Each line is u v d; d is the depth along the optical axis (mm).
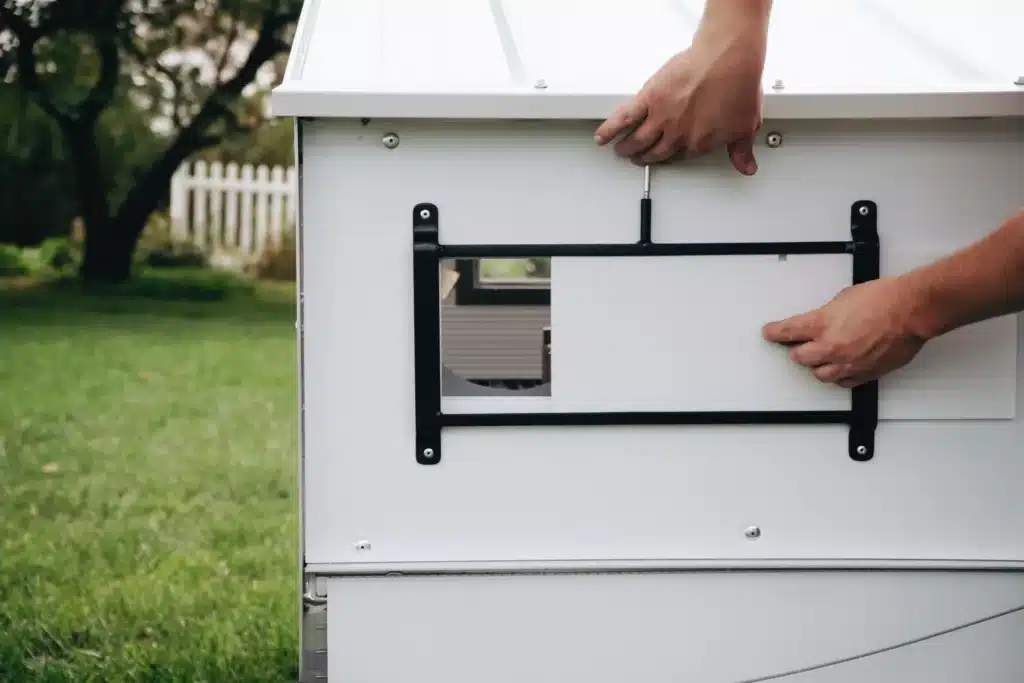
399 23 1801
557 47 1709
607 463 1610
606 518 1618
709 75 1447
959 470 1630
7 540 3250
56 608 2781
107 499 3627
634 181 1564
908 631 1655
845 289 1557
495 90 1504
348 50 1671
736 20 1438
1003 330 1610
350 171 1546
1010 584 1654
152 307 7441
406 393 1587
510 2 1919
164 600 2838
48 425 4504
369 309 1570
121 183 8844
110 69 7934
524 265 4859
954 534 1641
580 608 1634
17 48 7793
